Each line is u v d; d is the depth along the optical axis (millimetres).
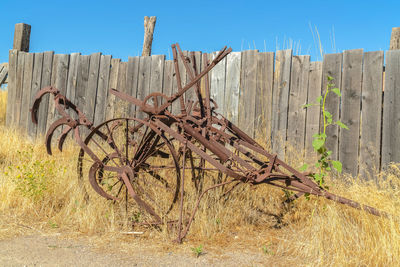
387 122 5535
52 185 4855
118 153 4289
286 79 6340
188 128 3977
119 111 7668
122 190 4875
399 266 3062
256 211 4801
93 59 8266
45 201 4602
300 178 3961
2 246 3346
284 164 3979
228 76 6902
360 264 3154
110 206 4430
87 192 4781
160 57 7496
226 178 5219
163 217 4223
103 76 8133
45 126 8812
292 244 3705
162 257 3293
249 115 6668
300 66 6230
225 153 3988
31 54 9102
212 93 7043
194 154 5605
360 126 5707
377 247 3285
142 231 3955
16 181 4805
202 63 7086
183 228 4016
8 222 4008
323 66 6020
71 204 4387
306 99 6164
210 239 3812
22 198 4590
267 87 6504
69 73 8562
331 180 5652
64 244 3504
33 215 4293
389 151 5500
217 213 4391
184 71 7211
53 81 8773
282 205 4895
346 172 5758
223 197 4863
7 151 7438
